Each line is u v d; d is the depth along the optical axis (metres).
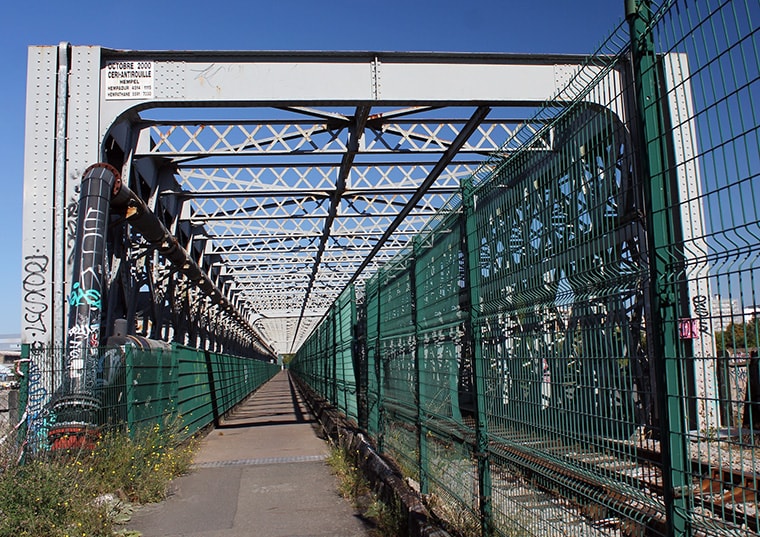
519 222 4.23
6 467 6.68
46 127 10.41
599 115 3.24
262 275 31.33
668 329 2.61
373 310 11.18
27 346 8.34
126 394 9.95
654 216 2.69
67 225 10.25
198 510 7.96
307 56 11.09
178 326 20.88
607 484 3.12
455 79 11.31
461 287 5.46
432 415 6.59
